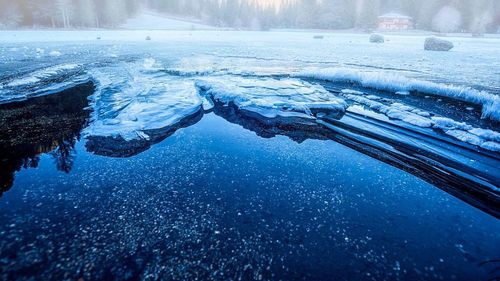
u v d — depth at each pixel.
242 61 16.44
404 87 9.40
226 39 38.66
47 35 38.81
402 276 2.69
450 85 9.64
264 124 6.52
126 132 5.72
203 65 14.52
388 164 4.80
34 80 10.12
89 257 2.76
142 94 8.32
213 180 4.25
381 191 4.08
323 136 5.93
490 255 2.97
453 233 3.28
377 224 3.40
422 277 2.69
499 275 2.72
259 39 39.91
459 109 7.62
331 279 2.62
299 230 3.25
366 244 3.07
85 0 55.09
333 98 8.24
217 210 3.54
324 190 4.08
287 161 4.91
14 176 4.18
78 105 7.40
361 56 19.88
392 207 3.73
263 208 3.63
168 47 24.98
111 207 3.53
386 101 8.34
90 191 3.85
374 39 36.81
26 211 3.40
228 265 2.72
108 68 13.06
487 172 4.49
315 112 7.30
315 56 19.56
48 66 13.19
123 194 3.81
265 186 4.14
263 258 2.83
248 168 4.64
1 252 2.77
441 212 3.64
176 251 2.87
